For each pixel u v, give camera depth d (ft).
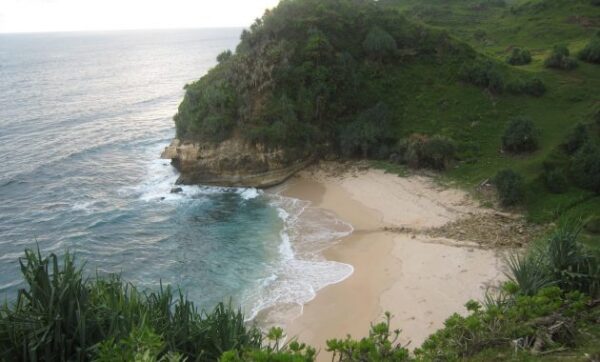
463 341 47.09
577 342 45.83
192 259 120.98
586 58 212.64
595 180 130.41
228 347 42.37
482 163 155.12
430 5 347.97
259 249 124.16
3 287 110.93
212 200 160.04
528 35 274.98
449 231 121.90
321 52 188.55
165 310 44.32
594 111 167.84
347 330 88.79
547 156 145.48
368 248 119.75
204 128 175.94
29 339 35.68
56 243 132.16
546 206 126.93
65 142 235.61
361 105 190.39
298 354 34.14
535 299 48.57
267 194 162.61
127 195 166.50
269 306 97.55
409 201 142.41
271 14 203.62
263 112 174.70
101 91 405.59
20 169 193.26
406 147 166.81
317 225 135.33
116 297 42.27
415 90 193.88
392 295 98.27
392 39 201.36
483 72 190.39
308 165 177.27
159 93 398.62
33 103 341.21
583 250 64.13
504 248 110.42
